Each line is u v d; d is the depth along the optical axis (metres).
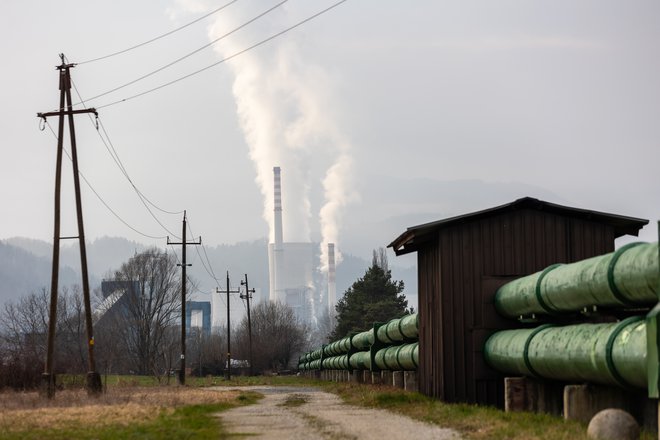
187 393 53.03
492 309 35.72
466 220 36.22
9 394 51.09
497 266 36.12
